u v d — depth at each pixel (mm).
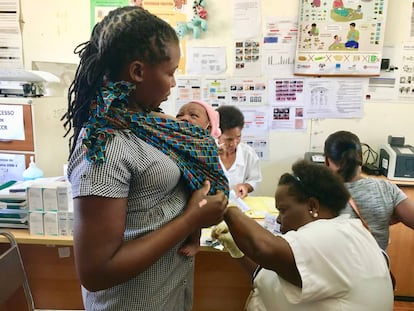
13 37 2967
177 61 759
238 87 2924
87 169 672
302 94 2895
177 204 821
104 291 818
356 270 1041
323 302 1051
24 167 2320
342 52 2779
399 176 2535
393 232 2467
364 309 1041
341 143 1728
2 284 1343
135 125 747
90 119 707
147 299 812
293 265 1011
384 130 2908
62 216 1684
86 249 668
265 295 1241
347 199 1157
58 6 2893
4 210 1736
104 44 711
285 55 2854
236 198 2170
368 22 2707
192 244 940
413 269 2504
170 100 2975
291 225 1172
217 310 2027
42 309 2074
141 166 722
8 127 2273
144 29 696
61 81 2617
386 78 2826
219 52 2881
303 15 2744
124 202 705
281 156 3006
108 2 2852
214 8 2824
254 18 2814
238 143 2439
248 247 1048
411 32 2756
